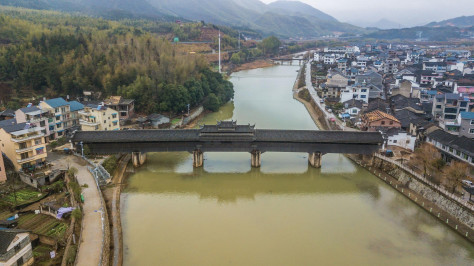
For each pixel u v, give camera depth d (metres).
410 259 47.28
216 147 77.62
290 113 128.25
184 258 46.69
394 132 84.75
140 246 49.31
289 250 48.78
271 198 65.19
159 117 103.00
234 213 59.22
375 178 74.31
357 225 55.53
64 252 44.94
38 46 130.75
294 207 61.56
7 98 108.75
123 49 135.88
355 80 154.38
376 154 78.62
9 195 59.75
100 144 77.19
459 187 60.03
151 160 83.56
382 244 50.56
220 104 132.88
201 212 59.50
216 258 46.75
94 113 87.75
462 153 69.31
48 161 73.19
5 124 78.38
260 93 167.12
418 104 115.06
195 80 126.75
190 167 79.75
